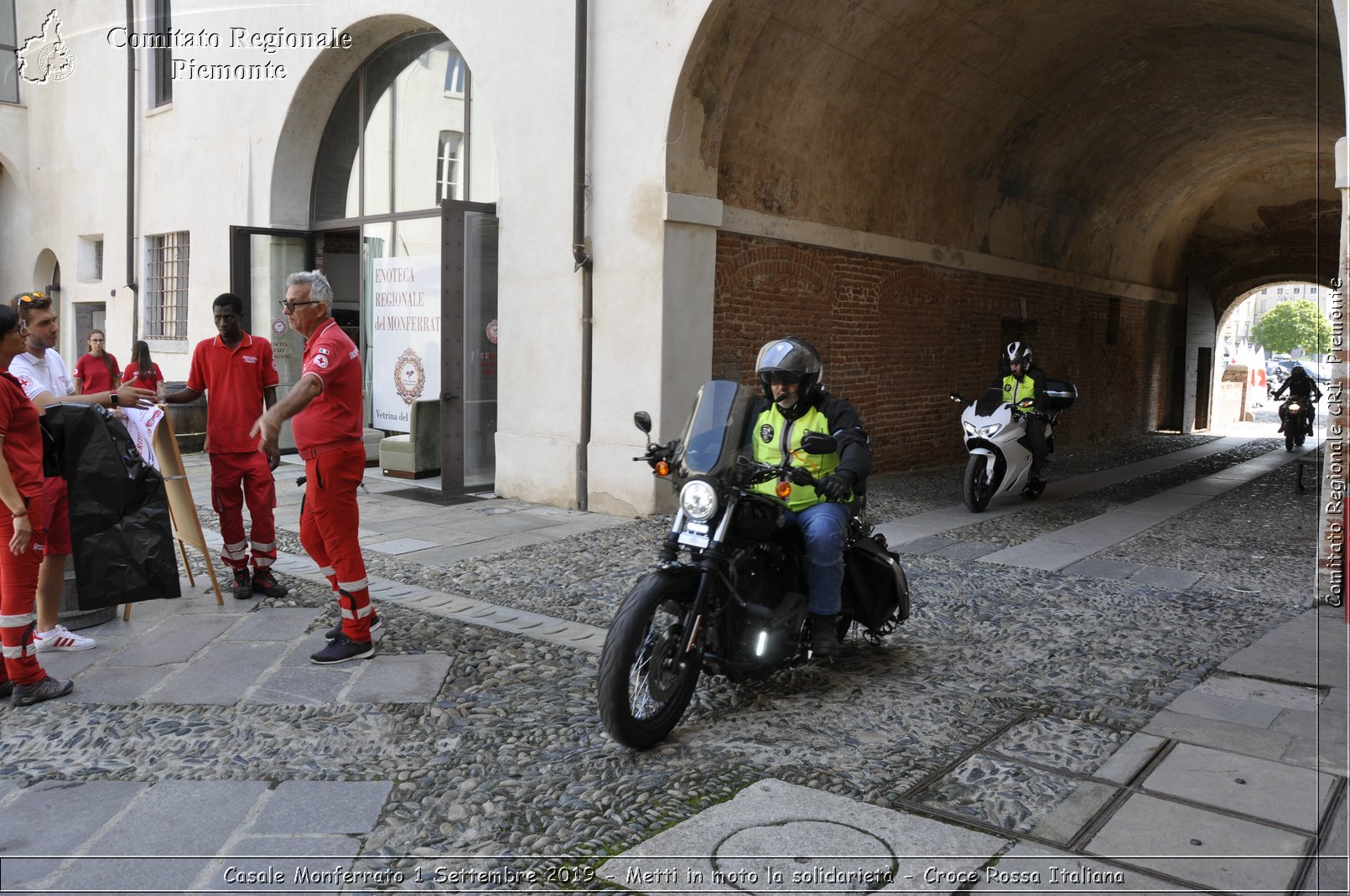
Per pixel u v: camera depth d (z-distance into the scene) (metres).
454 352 9.82
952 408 13.56
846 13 9.23
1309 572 7.12
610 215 8.94
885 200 11.72
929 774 3.66
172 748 3.87
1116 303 18.53
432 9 10.30
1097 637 5.45
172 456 5.86
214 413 5.89
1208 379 22.77
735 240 9.53
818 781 3.57
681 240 8.77
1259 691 4.59
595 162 9.01
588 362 9.18
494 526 8.44
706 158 8.98
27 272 18.16
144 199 15.10
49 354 5.82
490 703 4.34
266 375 6.02
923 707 4.36
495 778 3.61
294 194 12.89
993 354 14.41
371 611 4.95
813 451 3.99
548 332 9.45
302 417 4.77
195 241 14.13
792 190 10.25
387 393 12.19
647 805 3.41
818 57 9.50
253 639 5.21
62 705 4.30
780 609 4.30
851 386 11.48
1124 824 3.28
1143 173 16.88
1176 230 20.34
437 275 11.44
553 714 4.22
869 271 11.58
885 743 3.94
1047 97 12.89
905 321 12.35
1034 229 15.18
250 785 3.56
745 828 3.22
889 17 9.61
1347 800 3.46
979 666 4.93
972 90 11.72
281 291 12.66
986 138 12.80
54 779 3.62
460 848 3.12
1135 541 8.30
